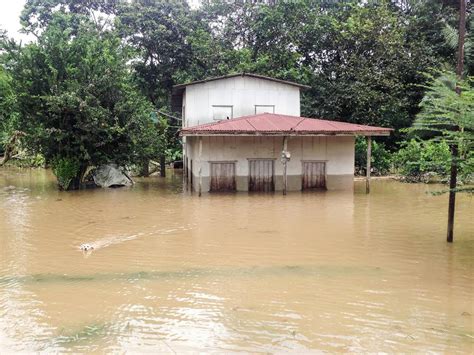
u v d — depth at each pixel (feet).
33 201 57.47
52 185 75.00
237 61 98.58
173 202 56.03
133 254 32.58
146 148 73.92
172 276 27.66
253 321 21.21
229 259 31.14
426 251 32.94
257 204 54.34
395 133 93.97
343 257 31.53
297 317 21.63
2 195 63.16
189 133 56.90
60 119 65.41
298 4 98.02
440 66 86.99
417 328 20.39
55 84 63.87
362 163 85.66
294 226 41.73
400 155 80.07
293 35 98.63
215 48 100.17
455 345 18.80
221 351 18.47
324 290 25.14
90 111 63.31
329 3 108.88
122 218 45.85
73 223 43.52
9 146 92.02
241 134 57.82
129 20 100.17
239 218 45.60
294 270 28.68
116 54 71.05
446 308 22.62
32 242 36.24
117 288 25.62
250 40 107.55
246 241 36.09
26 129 67.05
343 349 18.54
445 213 48.21
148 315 21.97
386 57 91.61
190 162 75.00
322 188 67.00
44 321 21.42
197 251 33.22
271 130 58.49
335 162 66.85
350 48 96.48
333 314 21.95
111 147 70.95
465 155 32.09
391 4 107.96
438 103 32.22
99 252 33.17
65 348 18.81
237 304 23.22
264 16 100.01
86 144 67.51
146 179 85.61
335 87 92.58
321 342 19.13
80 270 28.99
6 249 34.17
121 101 69.51
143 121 71.61
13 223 43.62
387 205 53.52
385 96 88.58
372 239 36.65
